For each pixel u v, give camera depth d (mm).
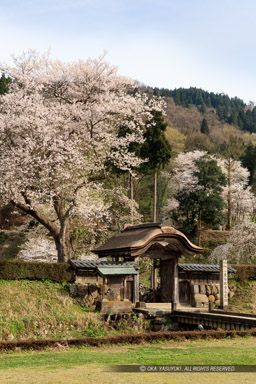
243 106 152625
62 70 26031
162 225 19562
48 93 26812
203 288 21031
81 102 26266
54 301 17656
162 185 54500
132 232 21141
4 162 22453
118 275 18469
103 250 21156
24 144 23484
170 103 105562
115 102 25047
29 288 18078
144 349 12109
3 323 15516
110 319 17188
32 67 26188
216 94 154625
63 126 24328
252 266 23062
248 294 21844
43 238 30078
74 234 29188
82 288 18578
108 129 26828
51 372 8922
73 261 19078
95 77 26266
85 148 25891
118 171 33875
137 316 17484
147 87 116000
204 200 42938
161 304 19750
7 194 22953
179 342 13344
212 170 44844
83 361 10312
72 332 16141
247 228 32844
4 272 18078
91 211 26547
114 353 11508
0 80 50750
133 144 33281
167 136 65125
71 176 25328
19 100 23516
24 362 10383
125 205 32344
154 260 21438
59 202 24891
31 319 16047
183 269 20469
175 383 7586
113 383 7680
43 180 23188
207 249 42562
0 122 22328
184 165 57000
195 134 73500
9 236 40062
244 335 14016
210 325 16219
